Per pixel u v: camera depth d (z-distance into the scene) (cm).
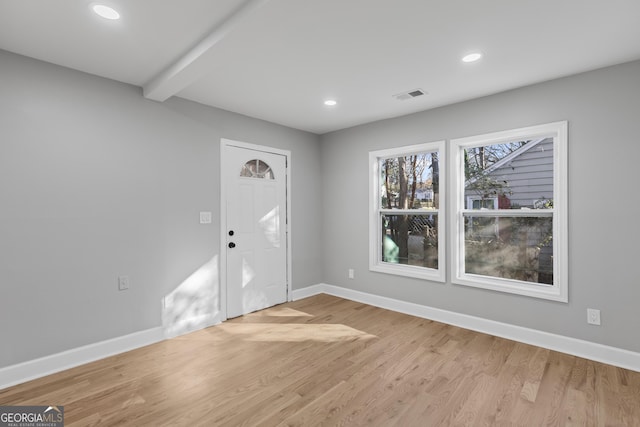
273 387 227
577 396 213
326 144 474
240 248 382
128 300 291
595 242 265
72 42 222
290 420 191
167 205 318
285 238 434
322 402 209
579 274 272
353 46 229
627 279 252
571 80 276
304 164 459
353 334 322
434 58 247
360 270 435
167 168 318
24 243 239
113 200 283
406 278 388
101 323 275
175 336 320
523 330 301
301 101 340
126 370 252
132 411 200
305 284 462
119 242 286
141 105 300
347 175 447
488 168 335
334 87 303
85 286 267
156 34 213
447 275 354
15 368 233
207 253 348
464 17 195
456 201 346
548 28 206
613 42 223
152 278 306
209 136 352
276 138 422
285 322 358
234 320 364
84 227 267
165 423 189
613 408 200
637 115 247
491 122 320
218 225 359
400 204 406
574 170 274
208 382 234
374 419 192
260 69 265
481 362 261
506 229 324
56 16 191
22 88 239
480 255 341
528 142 310
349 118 401
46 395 218
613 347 257
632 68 249
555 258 291
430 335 318
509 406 204
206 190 349
